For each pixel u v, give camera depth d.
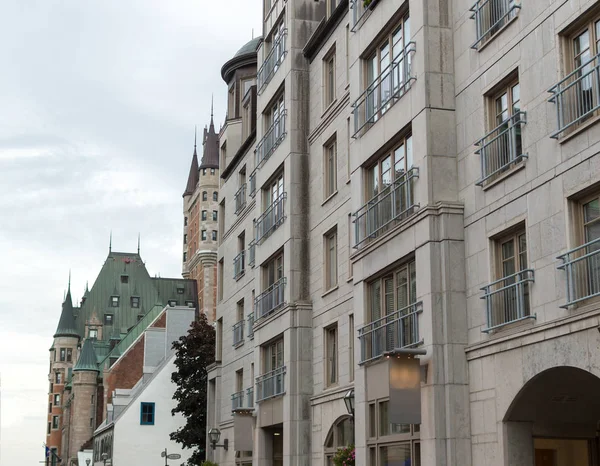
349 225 28.28
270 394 33.03
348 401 25.05
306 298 31.61
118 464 75.62
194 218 164.00
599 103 15.72
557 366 16.34
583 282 16.11
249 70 46.78
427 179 20.38
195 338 62.69
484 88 19.55
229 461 41.75
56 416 163.25
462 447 19.08
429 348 19.69
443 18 21.14
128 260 175.38
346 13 29.30
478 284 19.28
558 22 17.05
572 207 16.50
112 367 103.75
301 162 32.44
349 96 28.27
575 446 18.80
